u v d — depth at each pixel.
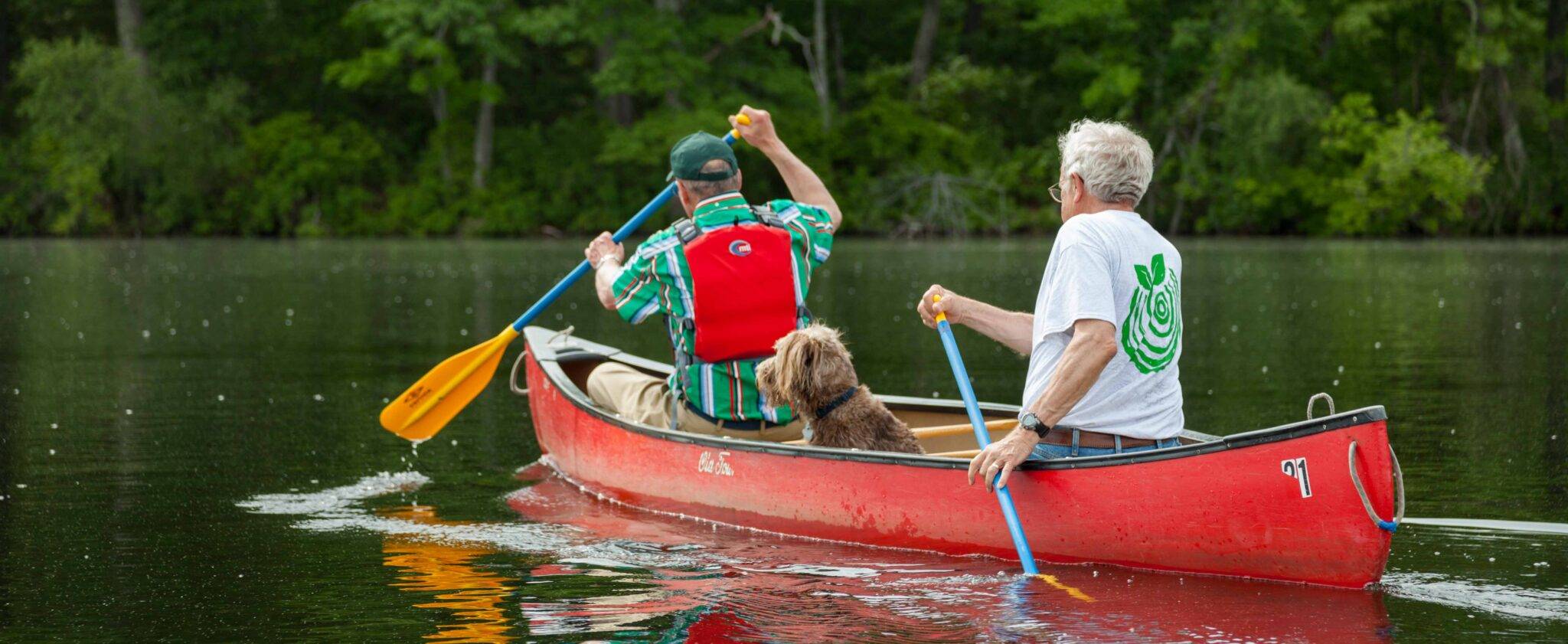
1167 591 6.43
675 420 8.83
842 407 7.84
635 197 61.34
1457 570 6.76
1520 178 58.25
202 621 6.20
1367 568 6.18
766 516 8.03
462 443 11.15
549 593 6.62
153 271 34.09
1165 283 6.73
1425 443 10.48
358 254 43.47
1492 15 56.50
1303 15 59.81
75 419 12.09
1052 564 7.01
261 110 63.12
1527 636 5.71
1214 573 6.59
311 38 62.53
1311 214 59.59
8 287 28.36
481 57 60.72
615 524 8.26
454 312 22.94
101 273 33.19
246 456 10.45
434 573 7.02
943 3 68.06
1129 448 6.89
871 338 18.50
